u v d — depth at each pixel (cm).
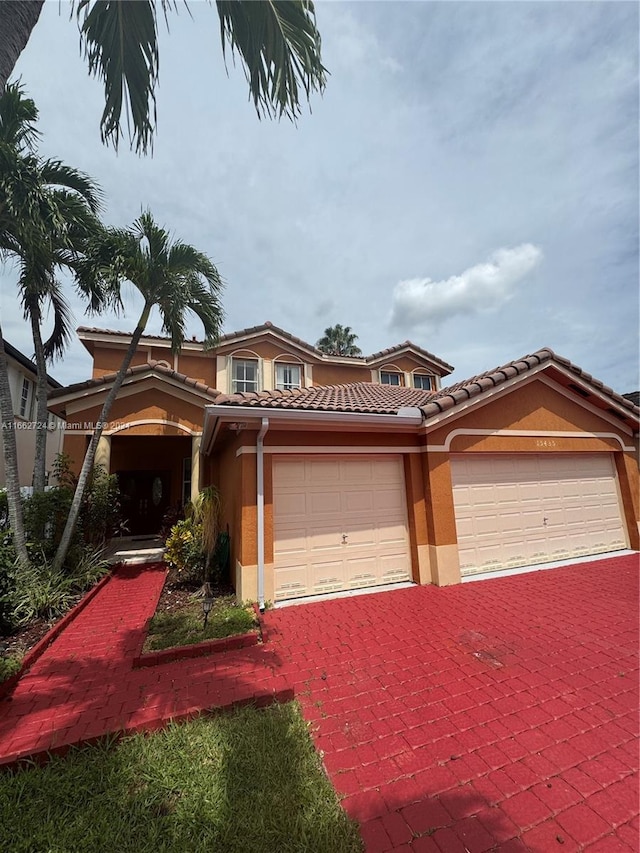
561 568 884
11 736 336
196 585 829
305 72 395
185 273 852
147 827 249
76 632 587
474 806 266
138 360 1443
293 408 678
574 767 301
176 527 900
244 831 243
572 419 993
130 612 680
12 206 642
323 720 364
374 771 299
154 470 1645
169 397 1147
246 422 679
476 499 876
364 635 554
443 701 393
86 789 278
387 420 742
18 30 270
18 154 672
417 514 805
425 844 239
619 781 287
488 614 624
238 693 402
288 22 371
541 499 946
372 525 790
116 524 1080
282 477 739
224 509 950
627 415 1033
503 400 905
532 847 237
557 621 590
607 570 860
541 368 927
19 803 266
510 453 914
